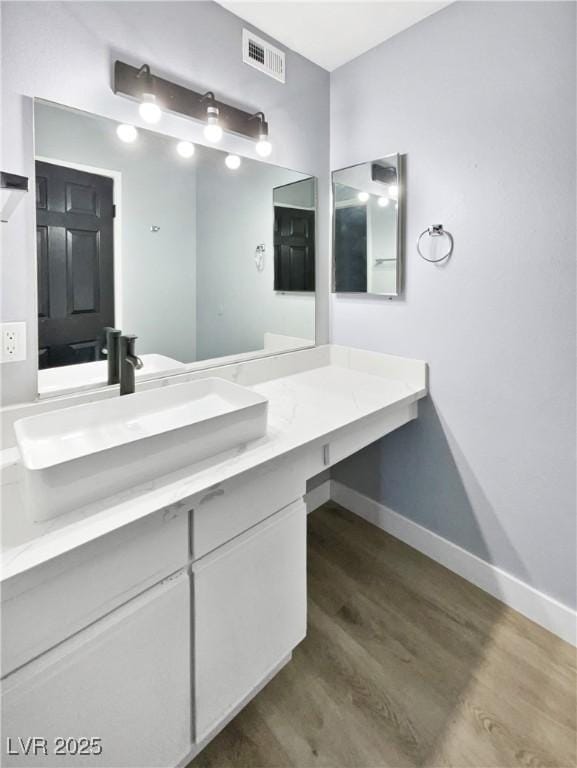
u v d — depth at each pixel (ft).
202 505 3.30
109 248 4.67
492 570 5.69
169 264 5.20
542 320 4.83
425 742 3.88
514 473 5.33
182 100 4.94
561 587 5.02
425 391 6.08
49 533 2.59
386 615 5.41
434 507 6.36
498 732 3.95
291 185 6.46
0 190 3.38
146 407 4.35
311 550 6.73
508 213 4.97
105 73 4.37
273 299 6.46
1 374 4.01
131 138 4.66
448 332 5.77
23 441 3.33
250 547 3.71
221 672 3.61
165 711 3.22
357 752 3.81
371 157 6.36
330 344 7.47
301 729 4.01
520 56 4.67
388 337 6.54
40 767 2.57
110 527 2.65
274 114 6.06
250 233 6.02
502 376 5.28
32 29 3.88
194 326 5.54
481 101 5.05
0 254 3.89
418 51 5.61
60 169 4.20
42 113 4.03
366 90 6.31
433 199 5.68
